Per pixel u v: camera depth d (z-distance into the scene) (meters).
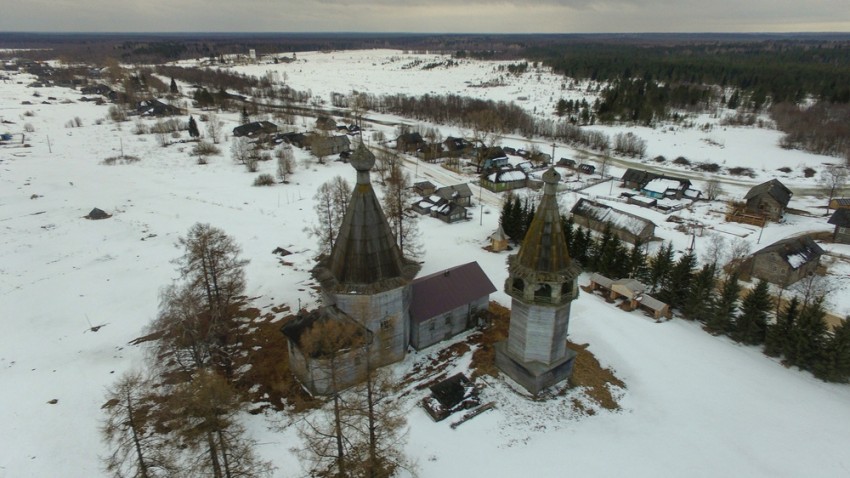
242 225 78.62
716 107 196.38
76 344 47.94
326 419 33.62
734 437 36.19
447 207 83.69
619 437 35.69
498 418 36.88
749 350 47.91
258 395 39.09
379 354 40.97
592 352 45.34
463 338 46.53
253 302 53.84
